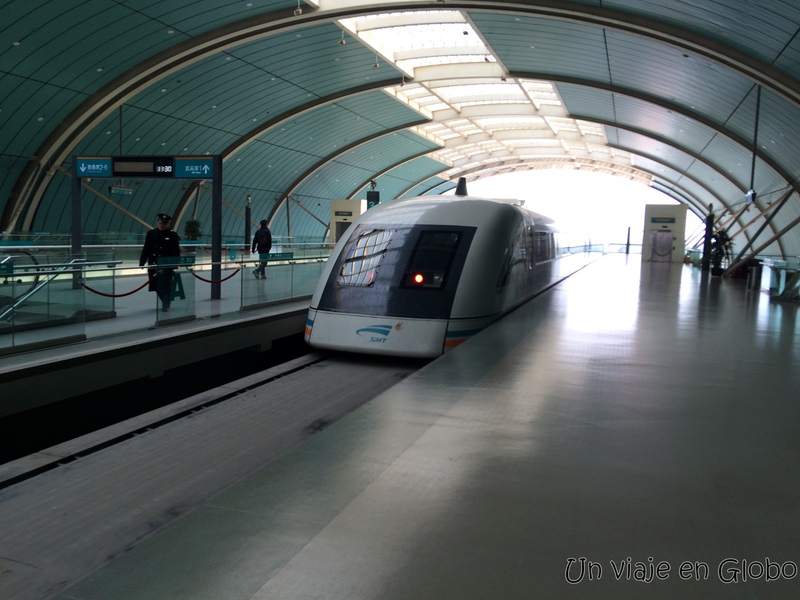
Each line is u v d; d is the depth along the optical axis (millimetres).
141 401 9719
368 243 11438
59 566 4234
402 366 10078
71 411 8547
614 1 17938
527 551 2895
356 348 10242
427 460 4012
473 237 11258
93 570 4184
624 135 39719
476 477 3750
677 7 16922
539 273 15945
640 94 27125
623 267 30688
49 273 8461
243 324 11414
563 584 2623
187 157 13828
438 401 5406
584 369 6723
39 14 17266
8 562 4281
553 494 3525
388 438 4434
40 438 8125
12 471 5730
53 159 23984
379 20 23344
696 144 32938
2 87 19719
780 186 28406
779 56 17188
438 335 10078
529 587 2596
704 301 14094
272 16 20625
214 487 5469
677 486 3672
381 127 38812
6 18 16969
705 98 24156
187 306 11188
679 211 36406
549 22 21297
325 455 4090
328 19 20812
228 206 37375
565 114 37156
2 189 23266
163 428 6992
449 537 3014
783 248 33125
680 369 6801
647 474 3844
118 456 6148
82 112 22594
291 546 2910
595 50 23188
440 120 39125
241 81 25938
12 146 22297
